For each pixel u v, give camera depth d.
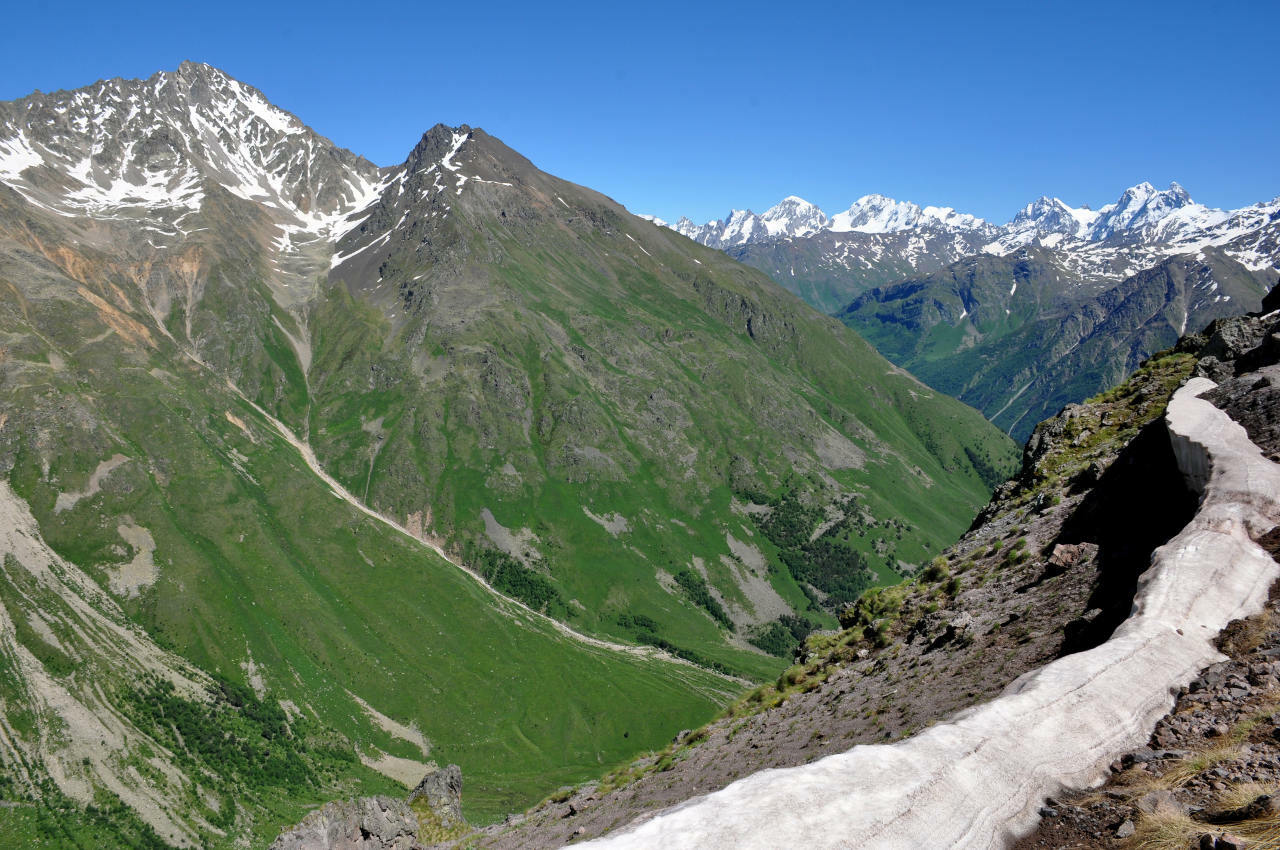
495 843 39.78
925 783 15.10
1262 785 13.12
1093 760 16.31
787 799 14.49
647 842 13.87
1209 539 23.11
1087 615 25.22
